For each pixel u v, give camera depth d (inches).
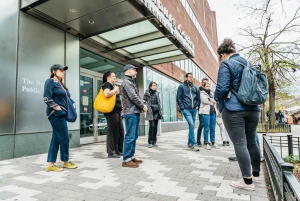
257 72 108.7
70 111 149.9
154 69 492.4
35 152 207.3
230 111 110.0
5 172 143.3
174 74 631.2
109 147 195.8
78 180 125.8
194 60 872.3
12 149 189.6
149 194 104.5
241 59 116.0
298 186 58.1
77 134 261.0
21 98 199.0
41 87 218.7
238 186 111.3
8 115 188.2
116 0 198.5
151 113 258.5
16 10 202.2
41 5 201.2
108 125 198.7
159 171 145.4
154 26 256.1
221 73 111.5
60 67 149.6
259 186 115.4
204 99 243.8
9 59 192.4
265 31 522.9
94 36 289.6
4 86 186.5
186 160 180.1
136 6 215.6
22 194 104.6
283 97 929.5
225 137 268.4
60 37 247.9
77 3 200.7
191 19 852.6
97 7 208.8
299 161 197.3
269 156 125.0
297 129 746.2
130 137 160.6
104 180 125.9
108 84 194.5
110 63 366.9
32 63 212.4
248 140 120.3
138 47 334.3
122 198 99.8
